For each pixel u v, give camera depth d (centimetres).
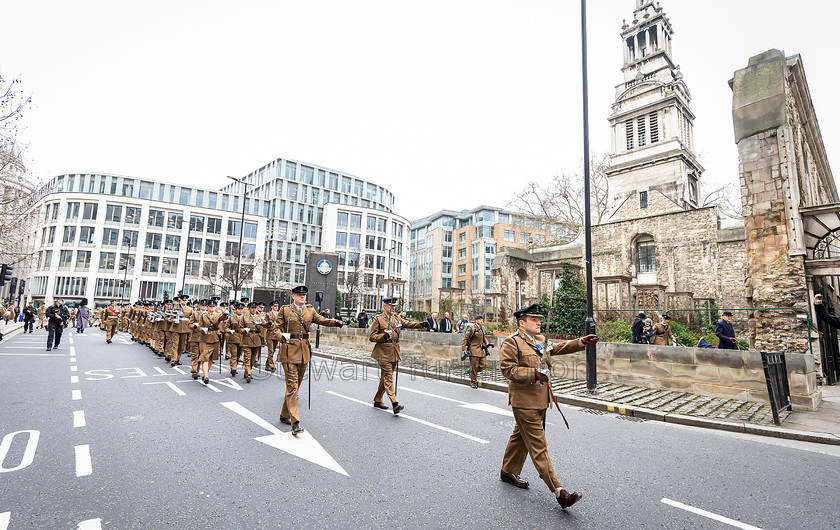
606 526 365
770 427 714
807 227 1388
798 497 441
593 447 604
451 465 505
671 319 1858
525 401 423
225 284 5606
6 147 1805
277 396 874
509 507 396
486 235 7631
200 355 1026
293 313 666
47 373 1094
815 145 1975
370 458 521
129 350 1714
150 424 645
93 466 475
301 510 380
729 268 2455
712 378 981
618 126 3878
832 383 1354
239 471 470
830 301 1641
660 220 2730
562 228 4056
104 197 5981
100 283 5834
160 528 344
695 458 565
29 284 6128
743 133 1502
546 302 1955
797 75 1548
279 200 7081
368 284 6738
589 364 1014
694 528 367
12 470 457
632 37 4172
